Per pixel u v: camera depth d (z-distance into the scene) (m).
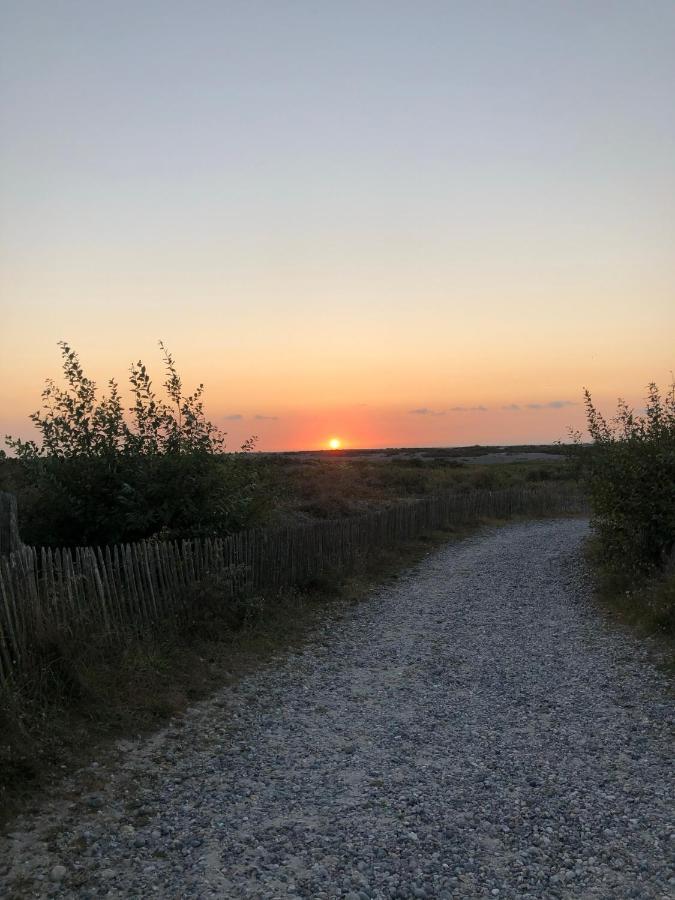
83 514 11.02
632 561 13.48
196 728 6.82
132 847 4.56
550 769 5.78
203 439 11.67
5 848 4.48
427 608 13.05
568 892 4.01
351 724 7.03
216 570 10.26
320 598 13.28
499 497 31.36
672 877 4.12
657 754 6.04
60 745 5.84
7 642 6.28
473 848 4.51
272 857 4.43
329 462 52.47
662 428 13.44
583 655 9.48
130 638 7.96
